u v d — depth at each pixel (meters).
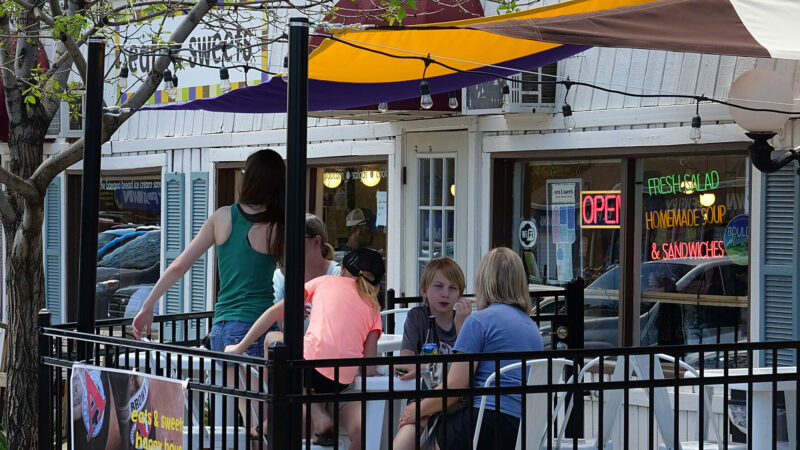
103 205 22.17
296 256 7.34
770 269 12.27
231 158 19.19
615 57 13.77
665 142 13.21
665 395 9.37
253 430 9.03
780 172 12.19
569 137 14.28
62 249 22.53
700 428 7.98
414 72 11.90
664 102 13.23
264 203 9.06
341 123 17.64
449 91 14.08
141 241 21.31
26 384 12.97
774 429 8.23
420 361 7.45
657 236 13.67
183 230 20.14
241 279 9.05
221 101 12.89
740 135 12.45
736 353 12.80
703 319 13.21
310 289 9.05
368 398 7.34
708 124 12.80
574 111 14.22
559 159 14.71
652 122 13.36
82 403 8.87
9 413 13.02
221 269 9.13
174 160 20.41
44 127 13.15
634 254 13.92
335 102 13.62
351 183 17.64
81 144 12.35
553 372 8.77
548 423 7.70
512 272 8.85
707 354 13.18
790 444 9.76
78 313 9.73
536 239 15.06
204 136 19.72
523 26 8.81
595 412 13.95
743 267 12.79
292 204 7.35
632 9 9.12
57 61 13.36
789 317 12.16
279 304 8.54
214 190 19.58
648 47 8.85
